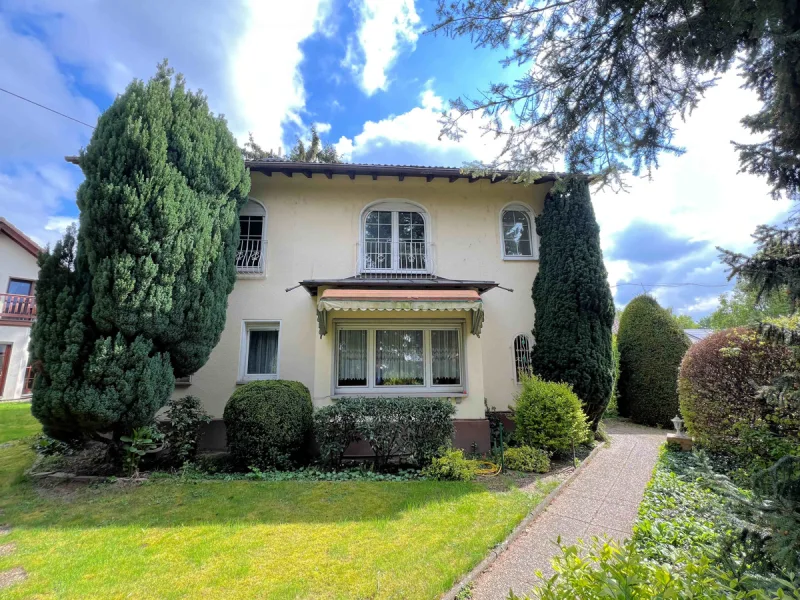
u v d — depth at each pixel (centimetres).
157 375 1027
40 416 966
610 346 1481
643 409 1911
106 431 1054
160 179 1028
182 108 1164
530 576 582
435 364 1370
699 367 1247
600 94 589
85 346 976
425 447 1111
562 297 1479
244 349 1523
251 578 568
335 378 1326
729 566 404
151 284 1006
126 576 573
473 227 1719
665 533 677
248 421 1104
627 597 279
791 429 1049
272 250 1605
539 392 1257
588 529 737
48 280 991
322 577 570
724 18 452
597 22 522
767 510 409
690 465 1121
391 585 550
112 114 1069
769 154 492
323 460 1108
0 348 2722
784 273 473
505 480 1015
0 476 1041
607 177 670
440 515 786
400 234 1706
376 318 1362
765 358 1085
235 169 1307
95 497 892
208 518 777
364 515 788
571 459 1218
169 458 1175
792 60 404
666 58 530
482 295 1661
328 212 1664
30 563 609
